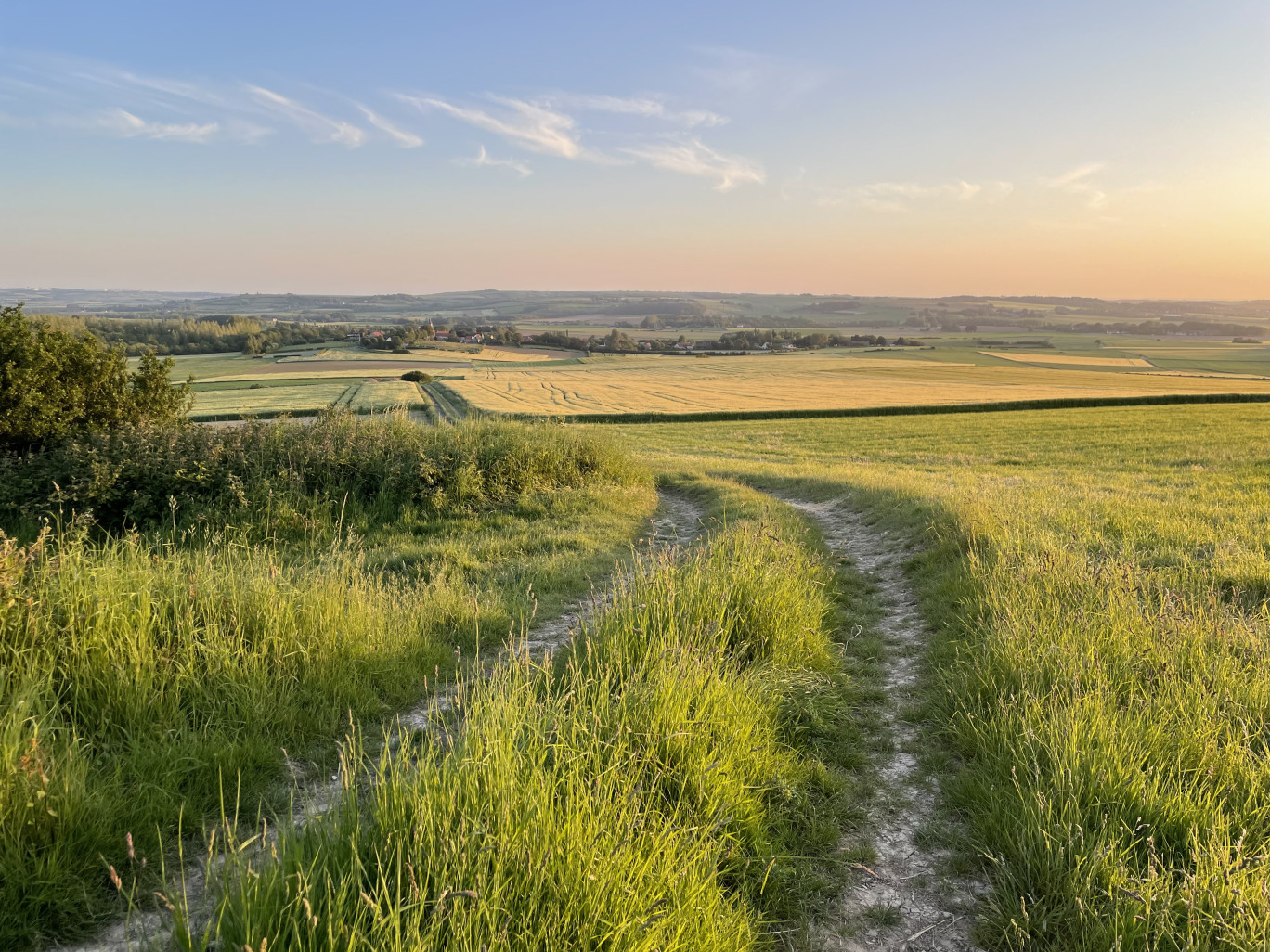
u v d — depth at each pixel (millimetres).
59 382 13023
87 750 3787
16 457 11656
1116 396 58469
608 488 14703
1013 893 3102
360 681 4980
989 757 4055
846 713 4996
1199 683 4316
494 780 2965
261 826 3453
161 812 3393
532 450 15031
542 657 5770
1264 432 32969
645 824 3098
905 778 4246
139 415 14086
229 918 2461
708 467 23609
